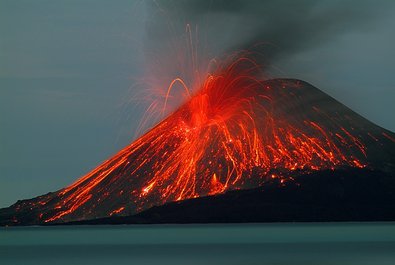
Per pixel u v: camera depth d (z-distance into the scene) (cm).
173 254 16112
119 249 18262
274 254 15850
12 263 13838
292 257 14738
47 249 18638
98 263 13638
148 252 16950
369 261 13575
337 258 14425
